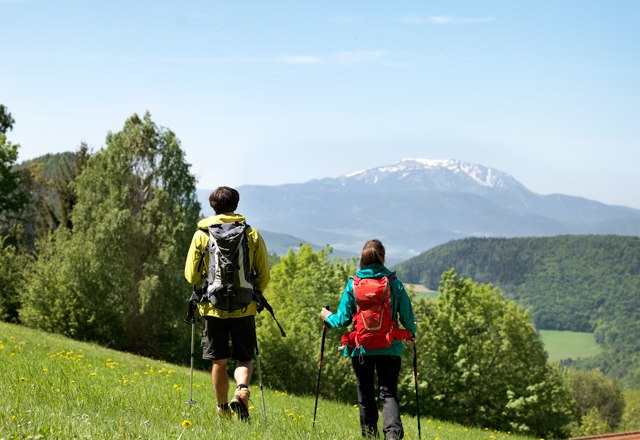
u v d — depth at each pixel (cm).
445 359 4691
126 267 4953
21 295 5100
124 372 1300
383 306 645
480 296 5138
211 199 665
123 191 5159
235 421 634
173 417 647
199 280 650
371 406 652
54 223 6988
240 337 650
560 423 5216
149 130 5328
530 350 5097
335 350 4353
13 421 473
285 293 4722
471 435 1544
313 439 630
